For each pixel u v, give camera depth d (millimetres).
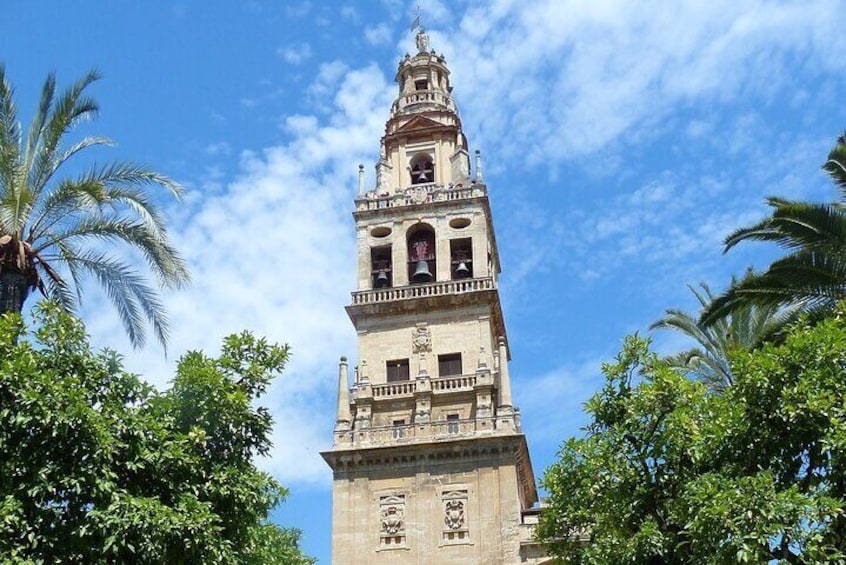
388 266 72562
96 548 25422
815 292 34688
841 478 26844
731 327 49875
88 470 25500
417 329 68812
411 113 79750
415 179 77438
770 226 35281
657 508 31766
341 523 61594
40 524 25188
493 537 59969
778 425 28438
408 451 62938
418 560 60062
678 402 32438
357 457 63219
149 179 36812
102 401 27812
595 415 33875
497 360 69938
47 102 36594
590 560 32469
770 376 28359
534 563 58875
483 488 61531
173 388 29297
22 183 34438
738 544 25891
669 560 30344
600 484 32594
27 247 34031
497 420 63469
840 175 35500
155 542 25438
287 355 31188
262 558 32438
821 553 25344
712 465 29906
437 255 71375
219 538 27422
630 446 32875
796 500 25766
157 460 27016
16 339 27953
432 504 61531
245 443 29484
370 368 68000
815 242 34469
